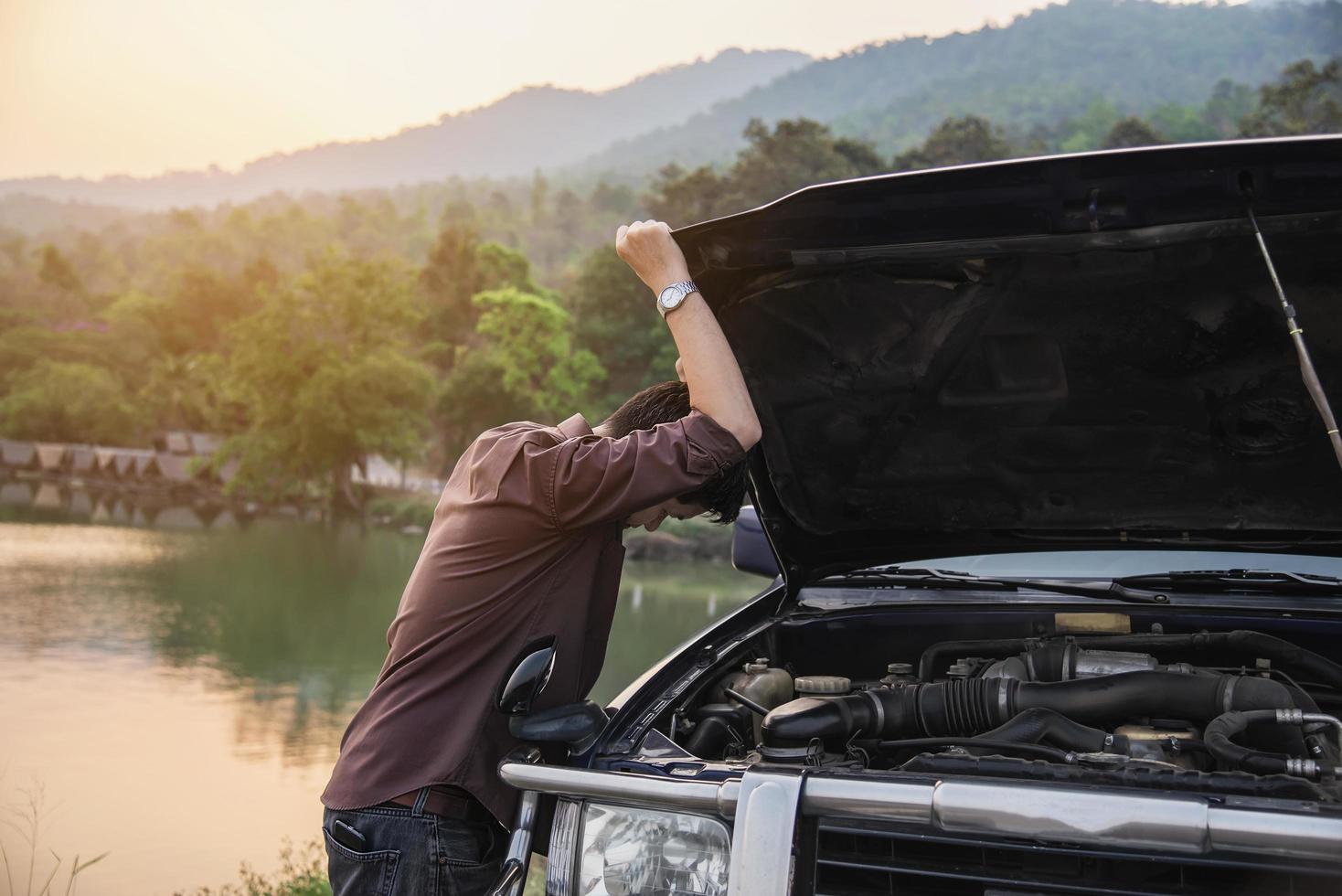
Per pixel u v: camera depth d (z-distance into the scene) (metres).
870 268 2.46
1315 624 2.78
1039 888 1.81
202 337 127.75
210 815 12.48
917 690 2.45
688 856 2.02
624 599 36.91
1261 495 2.90
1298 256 2.25
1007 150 91.44
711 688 2.69
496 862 2.29
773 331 2.66
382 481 84.38
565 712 2.20
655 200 94.50
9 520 59.00
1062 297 2.48
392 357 72.56
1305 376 2.06
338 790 2.23
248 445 70.81
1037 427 2.84
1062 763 2.09
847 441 2.93
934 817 1.82
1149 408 2.73
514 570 2.26
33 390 100.81
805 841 1.92
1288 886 1.71
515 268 109.06
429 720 2.22
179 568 42.47
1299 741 2.18
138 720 19.00
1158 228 2.22
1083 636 2.83
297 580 40.44
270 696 22.09
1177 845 1.70
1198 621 2.86
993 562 3.24
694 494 2.35
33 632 28.16
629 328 86.38
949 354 2.67
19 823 11.30
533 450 2.26
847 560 3.28
